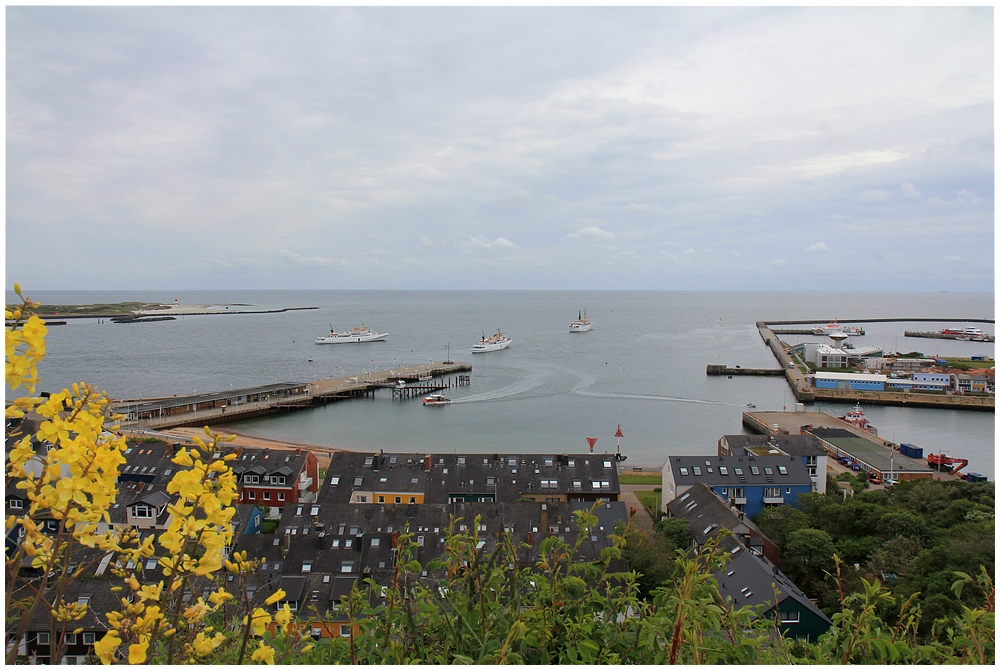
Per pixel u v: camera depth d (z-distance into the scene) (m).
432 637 6.25
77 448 3.75
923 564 28.11
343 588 28.78
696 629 5.62
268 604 4.59
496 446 75.69
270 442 77.06
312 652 6.01
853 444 71.44
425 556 34.16
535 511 37.56
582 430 82.88
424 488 48.72
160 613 4.18
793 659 6.20
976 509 35.62
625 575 6.35
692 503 42.97
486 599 6.13
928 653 6.25
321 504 37.78
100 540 4.27
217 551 4.29
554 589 6.08
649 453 72.81
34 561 4.05
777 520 39.78
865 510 37.78
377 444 76.75
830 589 30.25
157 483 43.22
